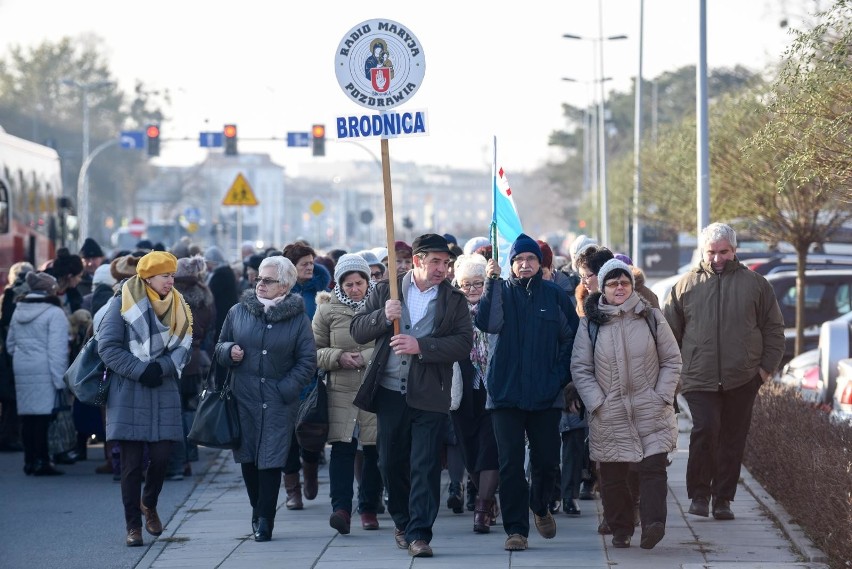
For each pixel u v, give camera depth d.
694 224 63.09
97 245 38.62
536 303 19.42
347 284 21.95
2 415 34.38
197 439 20.75
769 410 25.81
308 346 20.92
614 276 19.39
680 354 20.48
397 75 20.09
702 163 39.12
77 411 29.91
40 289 29.70
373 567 18.86
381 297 20.03
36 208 59.25
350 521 21.28
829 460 19.56
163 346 21.19
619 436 19.25
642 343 19.33
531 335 19.30
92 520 24.16
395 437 19.83
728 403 22.06
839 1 22.09
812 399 29.98
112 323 21.12
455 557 19.42
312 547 20.62
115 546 21.59
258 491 21.62
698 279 21.98
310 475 24.75
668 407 19.42
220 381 21.30
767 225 43.50
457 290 19.72
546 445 19.69
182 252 45.19
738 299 21.61
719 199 45.50
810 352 33.97
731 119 45.44
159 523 22.19
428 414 19.52
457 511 23.88
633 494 21.69
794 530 20.55
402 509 20.38
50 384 29.45
